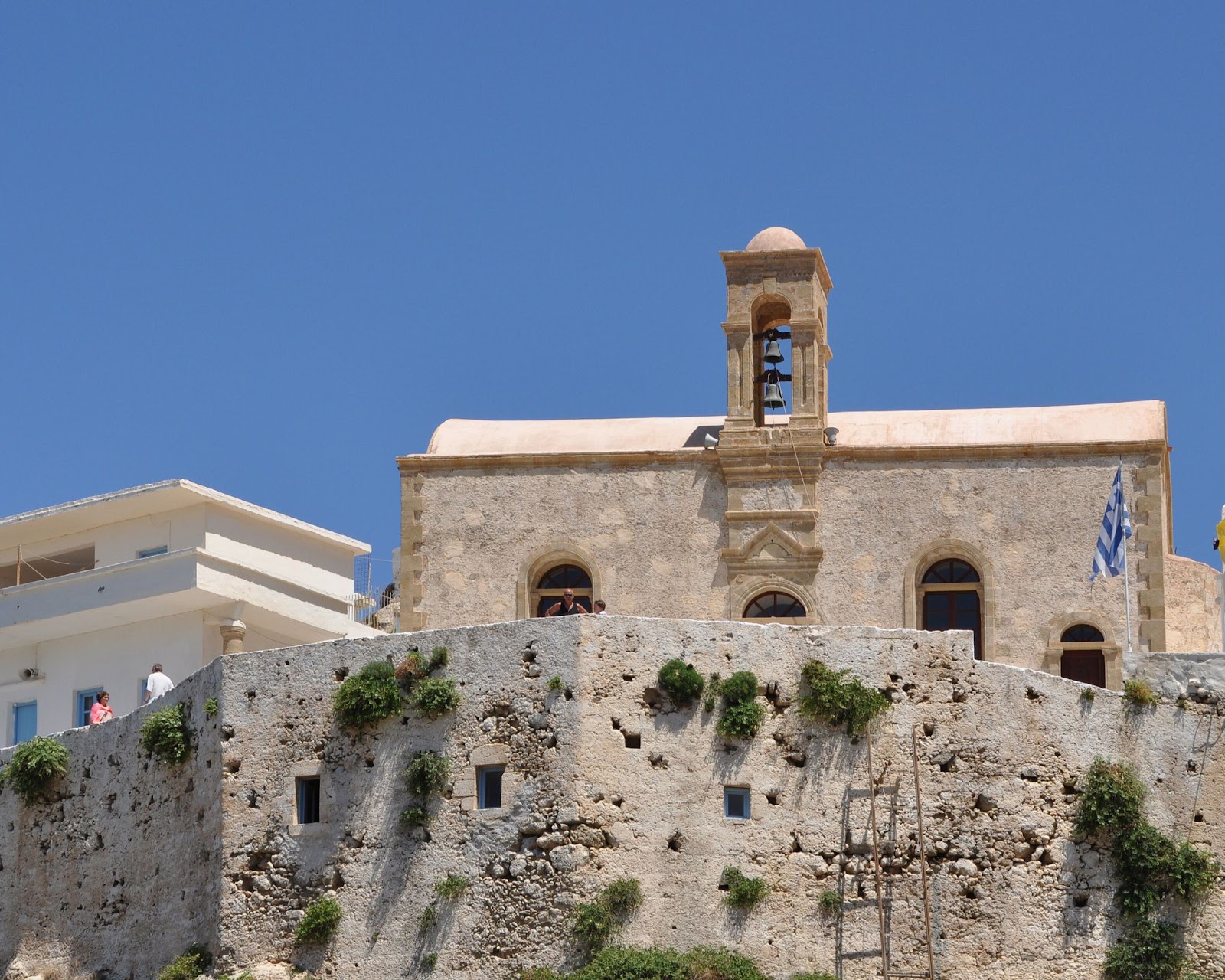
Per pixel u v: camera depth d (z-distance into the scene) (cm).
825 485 7319
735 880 5966
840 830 6044
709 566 7325
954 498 7262
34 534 7962
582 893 5909
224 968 6103
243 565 7575
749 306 7431
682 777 6019
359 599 8219
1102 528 7125
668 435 7488
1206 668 6288
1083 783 6194
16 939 6694
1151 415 7306
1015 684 6219
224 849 6184
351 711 6144
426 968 5962
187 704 6469
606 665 6053
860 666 6159
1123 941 6094
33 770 6756
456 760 6072
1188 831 6200
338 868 6097
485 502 7444
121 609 7556
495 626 6138
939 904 6038
